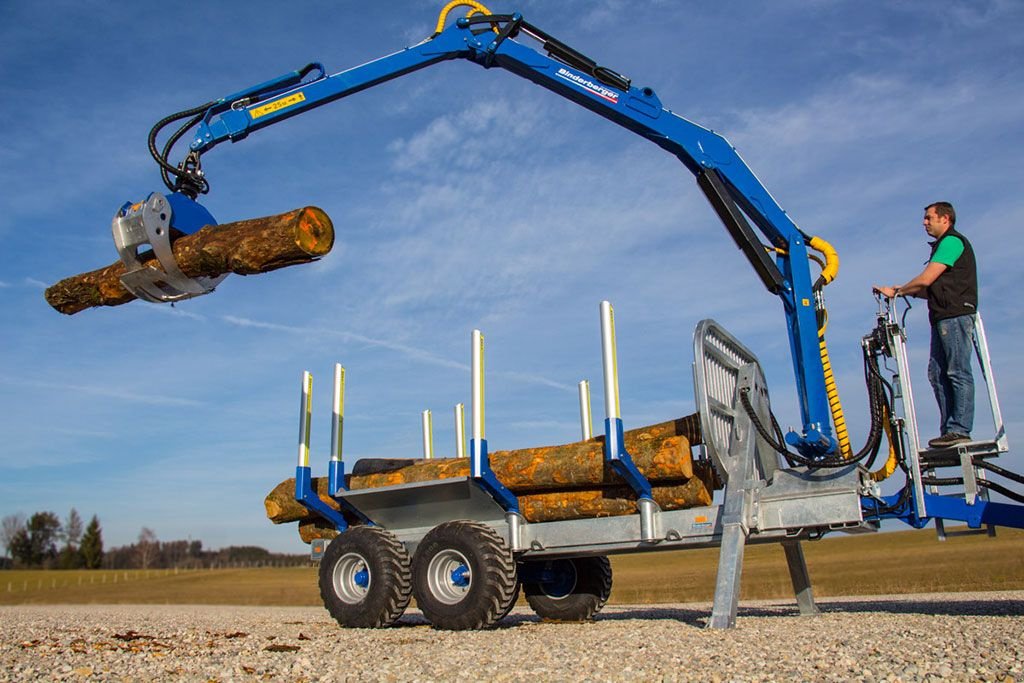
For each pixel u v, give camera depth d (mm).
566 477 8070
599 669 4812
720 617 6652
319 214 7168
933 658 4875
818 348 7789
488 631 7793
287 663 5566
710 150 8281
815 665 4668
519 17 8938
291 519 10227
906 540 49438
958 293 6523
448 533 8102
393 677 4805
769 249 8289
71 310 8188
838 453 7551
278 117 8836
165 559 122250
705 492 7523
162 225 7258
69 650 6746
